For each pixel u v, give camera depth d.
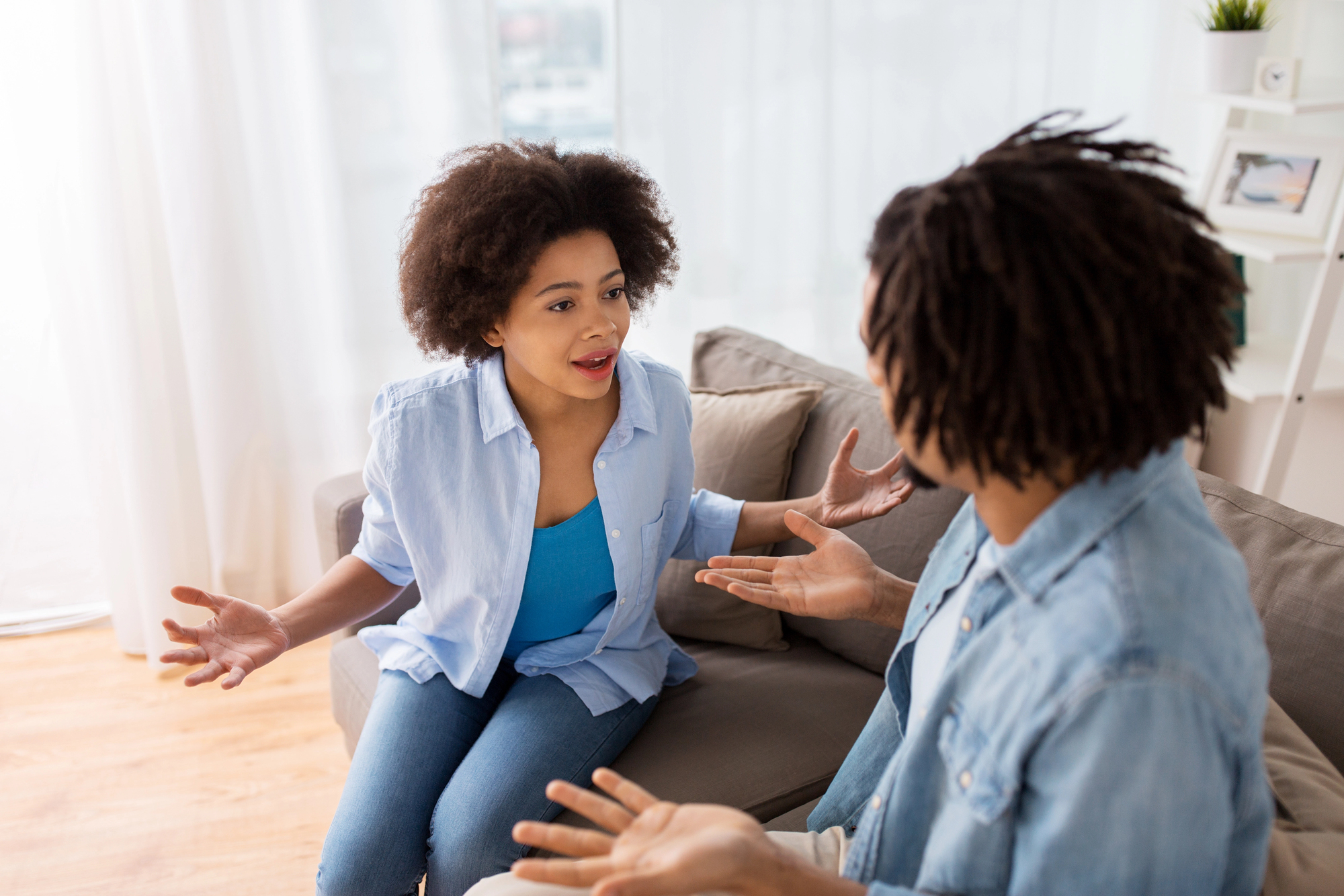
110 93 2.00
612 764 1.29
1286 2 2.57
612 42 2.43
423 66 2.30
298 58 2.21
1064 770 0.65
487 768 1.20
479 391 1.27
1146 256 0.63
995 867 0.71
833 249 2.73
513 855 1.16
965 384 0.65
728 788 1.23
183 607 2.29
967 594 0.83
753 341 1.83
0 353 2.31
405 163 2.35
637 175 1.27
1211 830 0.64
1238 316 2.46
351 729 1.52
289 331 2.34
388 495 1.31
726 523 1.40
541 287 1.15
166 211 2.14
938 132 2.70
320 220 2.32
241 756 1.98
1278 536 1.12
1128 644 0.63
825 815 1.09
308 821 1.81
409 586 1.61
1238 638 0.65
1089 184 0.65
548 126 2.52
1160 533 0.68
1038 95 2.73
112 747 2.01
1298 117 2.59
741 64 2.50
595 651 1.32
